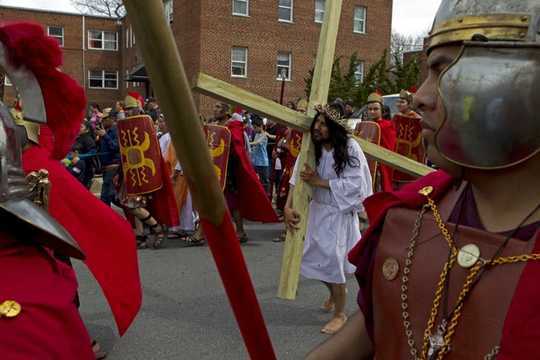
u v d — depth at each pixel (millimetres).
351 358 1266
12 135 1455
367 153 4230
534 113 864
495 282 931
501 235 961
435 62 980
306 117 4016
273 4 23234
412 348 1020
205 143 758
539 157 928
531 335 861
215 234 866
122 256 3393
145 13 612
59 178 3238
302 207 4031
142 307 4855
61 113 1852
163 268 6129
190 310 4797
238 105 3561
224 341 4172
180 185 7453
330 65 4012
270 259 6578
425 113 987
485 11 905
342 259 4270
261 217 7359
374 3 25422
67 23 32031
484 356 913
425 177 1213
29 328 1277
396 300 1069
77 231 3273
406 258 1074
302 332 4340
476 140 892
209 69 22250
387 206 1180
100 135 10859
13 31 1671
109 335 4258
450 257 1000
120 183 7172
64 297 1405
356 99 19562
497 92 866
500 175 958
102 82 33281
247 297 932
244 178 7242
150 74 668
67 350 1343
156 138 6754
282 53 23688
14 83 1742
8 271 1366
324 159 4184
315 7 24109
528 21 873
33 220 1427
